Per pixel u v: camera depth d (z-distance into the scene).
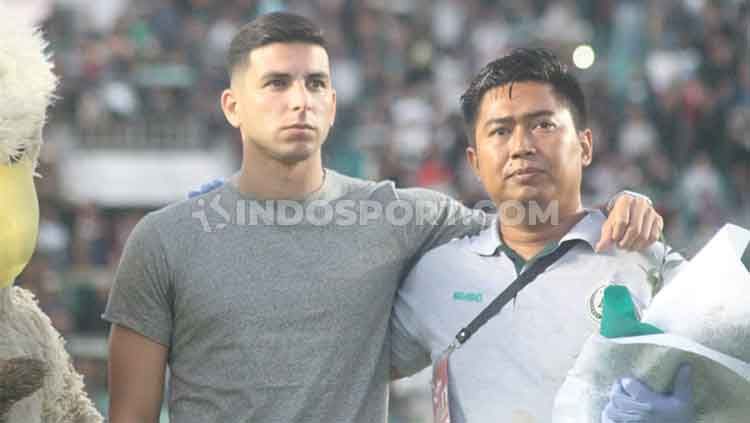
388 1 52.78
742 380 10.77
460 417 11.83
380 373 12.29
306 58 12.06
